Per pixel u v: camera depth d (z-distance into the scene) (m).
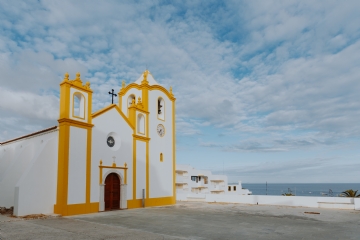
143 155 27.42
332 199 26.09
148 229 14.58
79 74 21.98
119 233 13.26
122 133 25.34
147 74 30.70
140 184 26.59
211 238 12.57
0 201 21.36
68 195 19.83
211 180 74.00
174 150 31.62
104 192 22.89
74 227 14.77
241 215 20.62
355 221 17.91
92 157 22.09
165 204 29.25
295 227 15.53
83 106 22.08
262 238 12.61
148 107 28.94
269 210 24.16
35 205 18.95
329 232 14.09
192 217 19.38
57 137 20.75
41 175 19.45
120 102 30.66
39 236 12.29
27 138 24.89
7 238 11.84
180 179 63.50
